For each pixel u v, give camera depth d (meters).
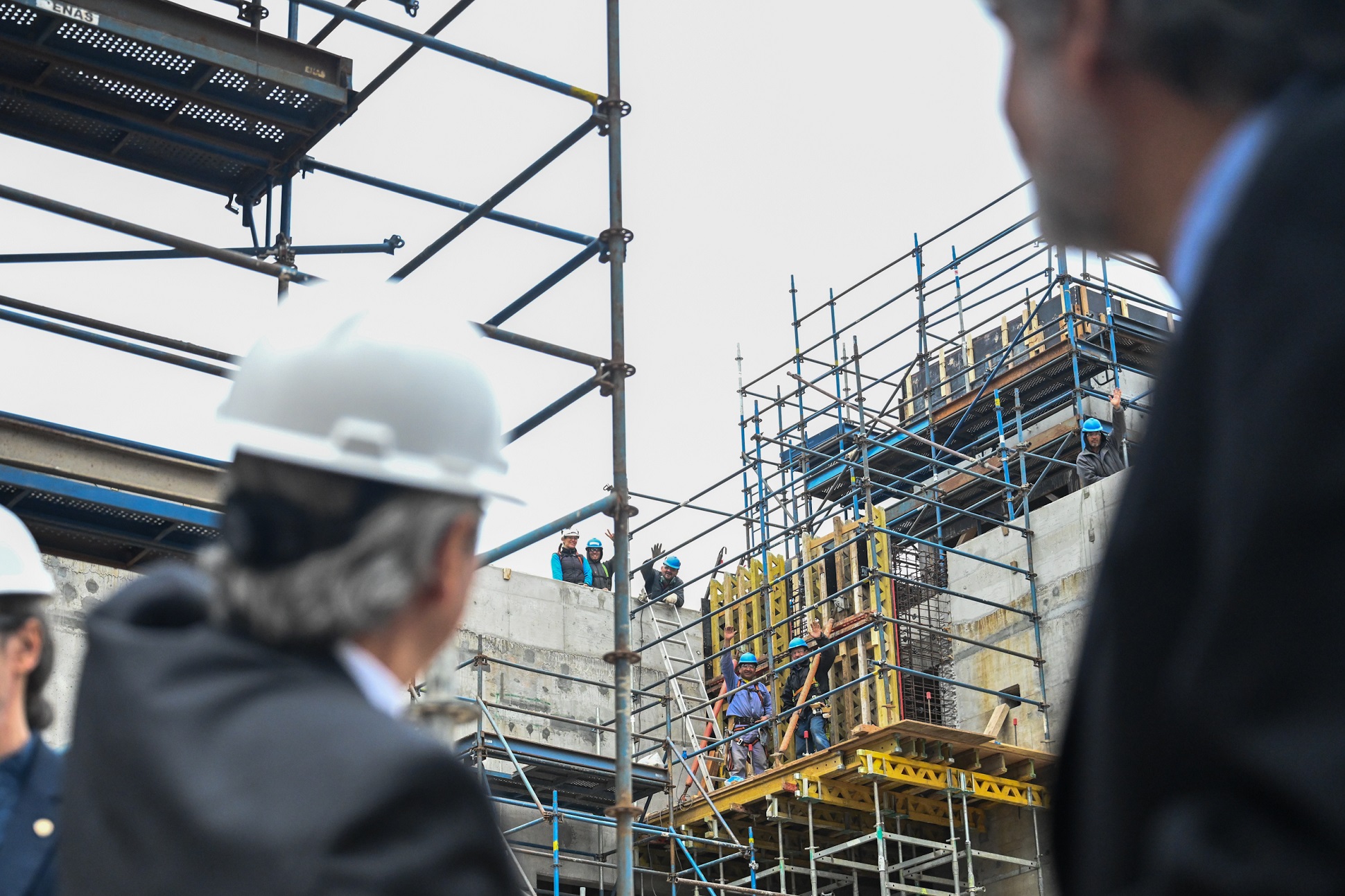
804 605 22.73
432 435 1.84
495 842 1.57
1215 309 1.17
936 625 22.33
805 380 22.47
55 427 9.61
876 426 25.66
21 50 9.74
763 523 24.39
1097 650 1.31
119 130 10.63
